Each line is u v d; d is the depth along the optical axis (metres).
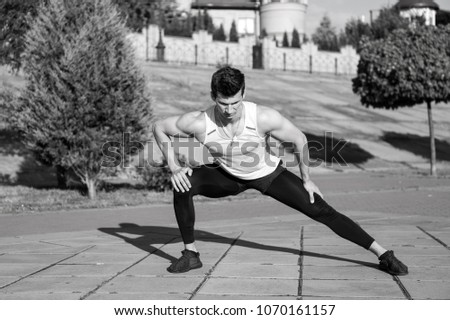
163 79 39.53
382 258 6.25
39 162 15.68
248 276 6.21
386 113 41.34
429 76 22.92
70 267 6.84
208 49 57.53
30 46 14.73
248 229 9.95
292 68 61.25
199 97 34.75
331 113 38.25
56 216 12.48
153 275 6.35
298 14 77.00
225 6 82.38
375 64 23.98
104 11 14.96
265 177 6.13
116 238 9.13
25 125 14.81
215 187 6.23
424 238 8.68
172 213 13.02
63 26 14.78
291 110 36.78
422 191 18.16
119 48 15.08
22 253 7.86
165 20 65.50
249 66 59.53
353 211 12.88
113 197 15.69
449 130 39.03
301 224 10.62
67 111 14.40
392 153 31.00
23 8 16.67
